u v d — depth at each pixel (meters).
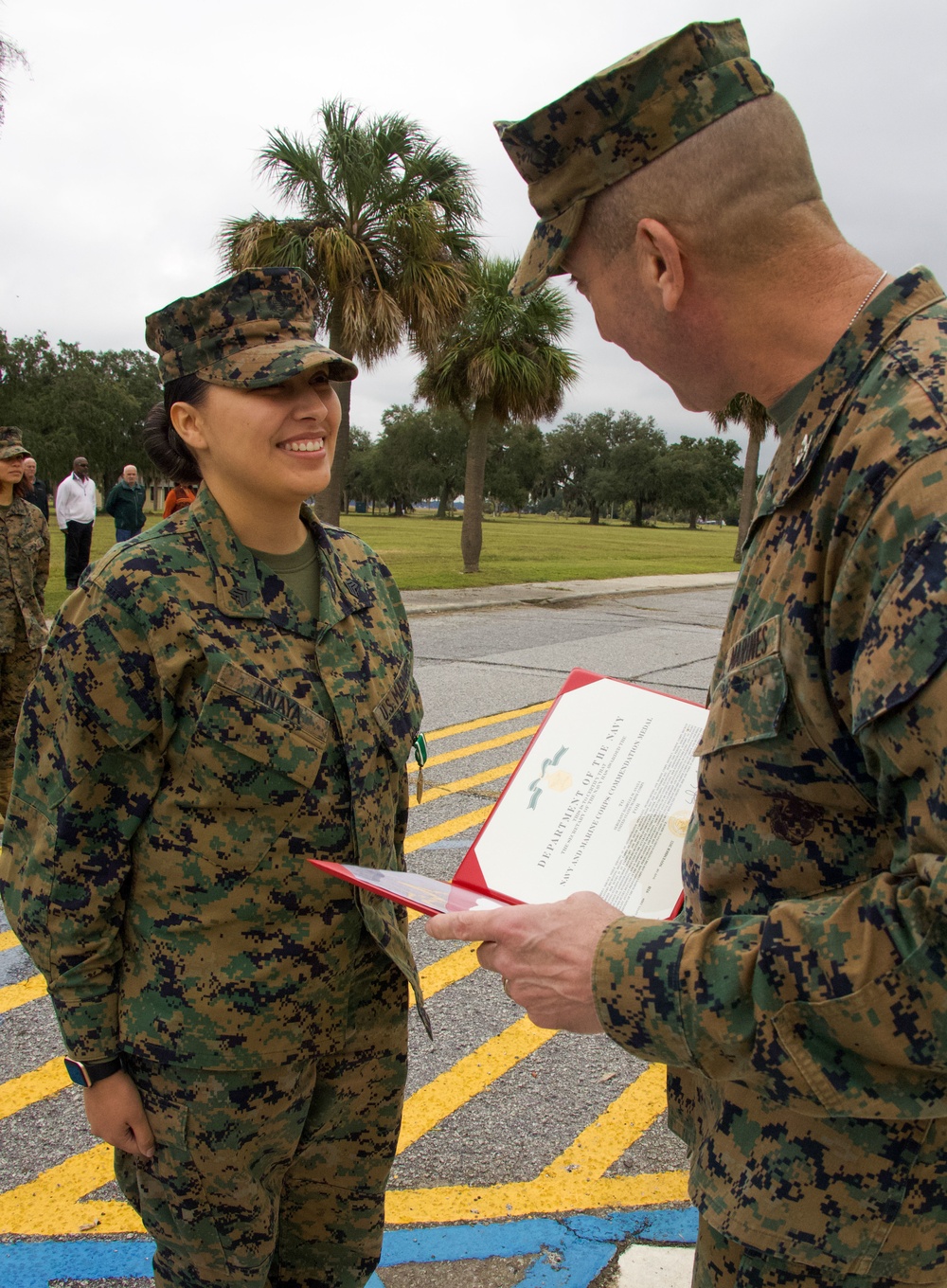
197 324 1.38
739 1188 1.07
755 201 1.00
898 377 0.92
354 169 13.38
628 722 1.53
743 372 1.09
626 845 1.37
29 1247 2.02
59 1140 2.37
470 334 17.06
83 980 1.40
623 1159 2.36
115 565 1.34
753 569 1.08
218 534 1.41
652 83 1.01
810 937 0.88
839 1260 1.02
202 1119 1.41
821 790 0.98
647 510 104.88
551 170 1.12
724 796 1.08
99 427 66.44
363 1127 1.61
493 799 4.96
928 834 0.83
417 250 13.87
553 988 1.05
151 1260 2.00
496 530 49.72
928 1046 0.84
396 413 90.00
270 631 1.41
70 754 1.33
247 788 1.37
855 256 1.04
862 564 0.90
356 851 1.47
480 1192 2.22
